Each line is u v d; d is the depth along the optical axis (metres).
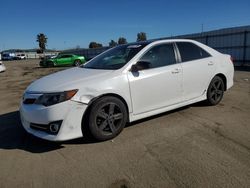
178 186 2.74
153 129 4.38
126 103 4.17
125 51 4.72
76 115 3.71
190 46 5.22
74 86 3.75
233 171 2.98
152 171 3.06
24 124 4.06
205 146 3.66
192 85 5.07
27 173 3.17
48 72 19.12
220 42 20.41
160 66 4.60
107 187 2.80
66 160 3.45
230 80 5.94
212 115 5.03
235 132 4.14
